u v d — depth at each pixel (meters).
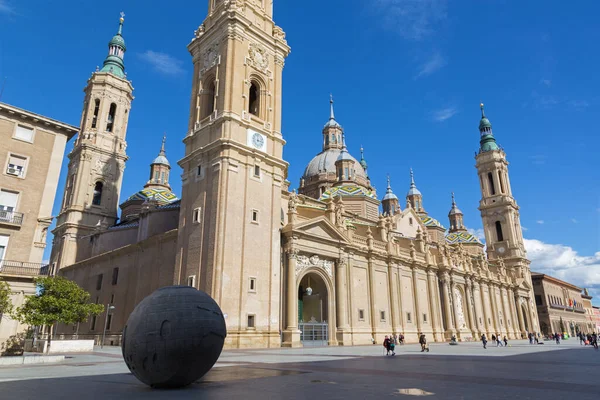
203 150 38.81
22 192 32.88
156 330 11.05
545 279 107.44
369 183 79.38
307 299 48.19
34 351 32.22
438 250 66.25
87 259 57.16
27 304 29.17
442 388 11.42
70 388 11.64
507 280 85.06
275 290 38.00
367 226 57.41
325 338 43.72
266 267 37.88
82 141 66.19
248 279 35.78
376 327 49.69
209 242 35.06
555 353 31.53
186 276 36.09
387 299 53.53
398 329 53.00
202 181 38.25
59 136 35.56
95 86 69.19
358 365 19.28
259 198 39.03
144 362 10.95
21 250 31.91
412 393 10.48
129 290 47.28
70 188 66.12
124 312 46.84
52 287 30.47
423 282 61.00
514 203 97.00
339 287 46.16
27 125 34.03
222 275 33.81
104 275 53.75
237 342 33.38
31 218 32.84
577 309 123.12
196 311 11.59
